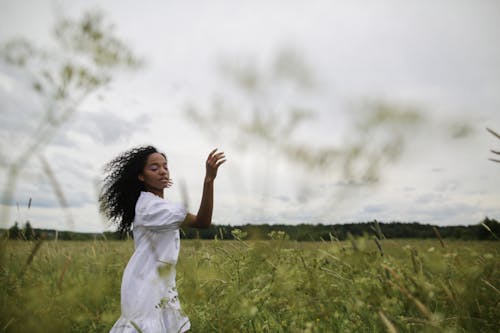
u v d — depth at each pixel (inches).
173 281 103.6
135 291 104.4
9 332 66.2
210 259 87.4
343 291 72.4
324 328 72.2
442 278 74.9
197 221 105.5
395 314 68.0
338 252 68.7
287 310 77.1
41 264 112.9
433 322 63.6
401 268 69.1
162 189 127.6
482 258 73.2
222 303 76.8
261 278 69.8
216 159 104.0
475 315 70.7
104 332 103.9
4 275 76.2
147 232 110.1
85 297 78.5
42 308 70.7
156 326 99.2
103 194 129.2
